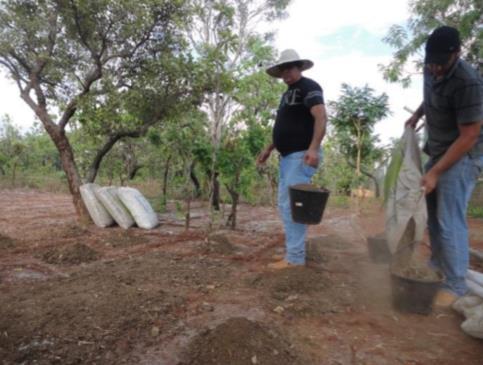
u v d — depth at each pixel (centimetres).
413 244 296
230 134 616
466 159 285
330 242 496
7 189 1413
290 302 295
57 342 229
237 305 289
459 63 272
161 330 247
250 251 462
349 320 267
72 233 546
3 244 465
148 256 426
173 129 612
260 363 204
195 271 370
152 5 611
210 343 218
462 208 291
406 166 306
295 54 357
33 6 634
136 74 689
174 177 797
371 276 359
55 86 711
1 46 604
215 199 880
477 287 296
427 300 271
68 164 653
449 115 291
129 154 1120
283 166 375
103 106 646
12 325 245
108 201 611
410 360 219
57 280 339
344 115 674
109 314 263
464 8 962
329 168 1144
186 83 682
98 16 598
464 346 235
